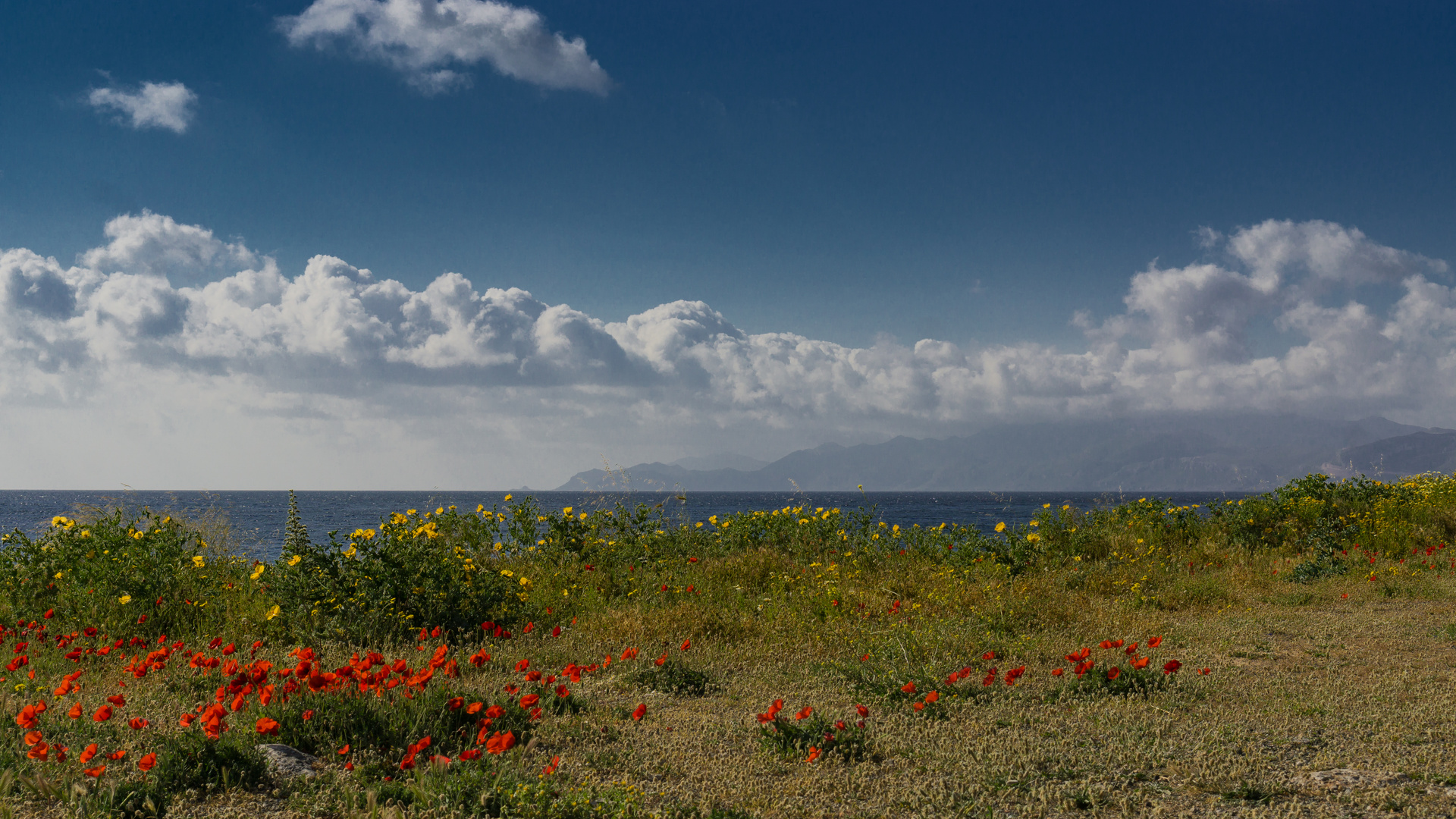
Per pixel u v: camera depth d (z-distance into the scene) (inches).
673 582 370.0
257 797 130.7
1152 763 152.6
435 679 199.3
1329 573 403.5
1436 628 283.3
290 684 173.3
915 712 186.5
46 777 129.4
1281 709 189.5
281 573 284.7
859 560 432.8
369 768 141.0
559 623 297.4
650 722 183.3
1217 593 363.6
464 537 405.1
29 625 266.1
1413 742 161.8
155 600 273.4
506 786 130.1
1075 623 298.0
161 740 149.9
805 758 157.6
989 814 128.0
